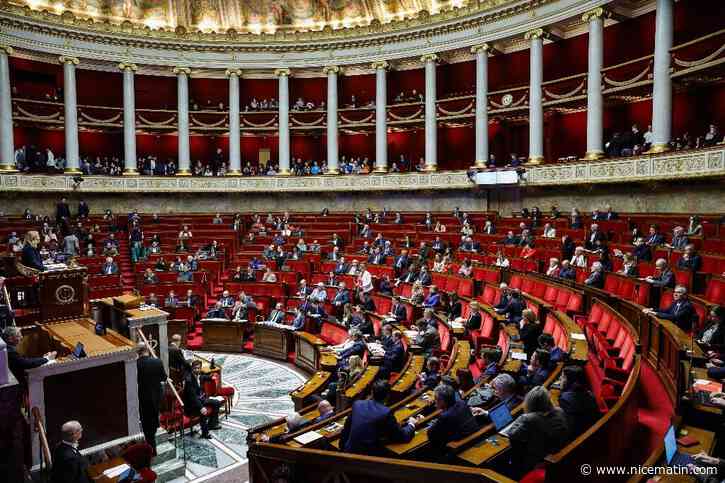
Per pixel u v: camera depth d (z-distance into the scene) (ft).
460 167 104.63
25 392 28.96
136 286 71.36
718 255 42.78
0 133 89.92
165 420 37.19
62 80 103.45
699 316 33.81
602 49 75.15
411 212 93.45
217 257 79.15
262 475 22.24
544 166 80.43
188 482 31.83
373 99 109.70
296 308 61.31
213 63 104.17
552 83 80.79
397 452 19.77
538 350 26.58
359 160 107.55
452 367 32.01
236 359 58.18
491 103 89.71
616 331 33.40
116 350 30.22
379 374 36.27
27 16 90.12
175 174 103.91
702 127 72.08
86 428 29.27
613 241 61.67
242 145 116.78
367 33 98.37
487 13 86.28
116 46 98.89
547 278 50.26
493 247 67.62
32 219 88.74
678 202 66.03
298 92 112.98
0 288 34.83
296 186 104.37
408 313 52.03
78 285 37.09
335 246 77.97
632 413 20.65
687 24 70.95
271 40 103.04
